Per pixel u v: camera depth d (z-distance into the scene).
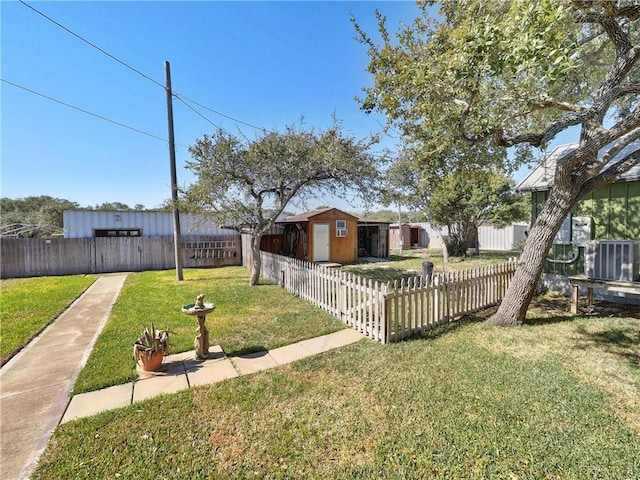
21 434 2.48
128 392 3.15
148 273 12.06
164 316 5.83
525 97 4.02
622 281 5.37
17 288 8.86
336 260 15.12
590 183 4.57
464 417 2.62
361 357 3.95
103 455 2.23
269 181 8.34
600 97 4.27
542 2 2.72
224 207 8.32
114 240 12.77
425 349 4.16
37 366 3.80
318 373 3.52
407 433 2.44
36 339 4.72
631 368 3.46
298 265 7.57
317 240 14.64
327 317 5.78
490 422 2.54
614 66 4.23
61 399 3.02
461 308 5.62
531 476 1.98
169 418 2.68
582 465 2.06
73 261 12.09
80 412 2.79
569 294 7.17
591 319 5.29
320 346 4.38
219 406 2.87
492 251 20.23
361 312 5.00
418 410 2.74
